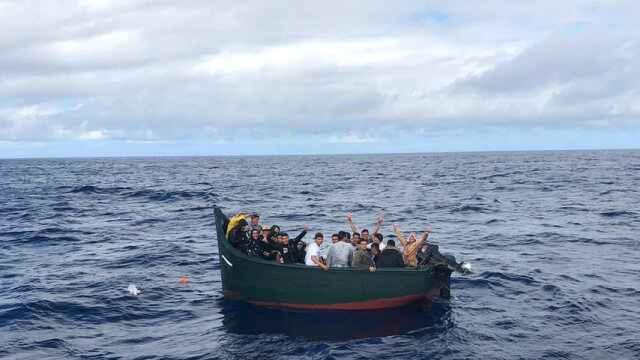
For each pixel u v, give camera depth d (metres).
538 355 9.73
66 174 88.56
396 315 11.83
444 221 27.70
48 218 30.20
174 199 41.25
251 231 12.98
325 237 23.11
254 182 63.62
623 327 11.14
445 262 12.54
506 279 14.98
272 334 10.86
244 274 12.50
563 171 79.56
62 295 13.77
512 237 22.31
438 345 10.24
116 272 16.47
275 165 136.00
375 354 9.87
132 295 13.84
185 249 20.03
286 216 30.33
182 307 12.87
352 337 10.64
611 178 61.53
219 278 15.72
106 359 9.77
